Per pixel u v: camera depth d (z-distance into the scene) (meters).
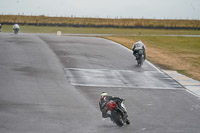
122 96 72.25
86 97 69.94
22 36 199.75
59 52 135.75
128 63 118.50
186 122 53.94
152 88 83.19
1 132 44.88
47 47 149.25
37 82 82.81
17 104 61.31
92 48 153.12
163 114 58.56
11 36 195.62
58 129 47.41
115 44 174.88
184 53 163.75
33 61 112.81
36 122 50.47
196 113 60.44
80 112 57.66
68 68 103.81
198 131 49.12
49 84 81.25
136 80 92.00
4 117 52.47
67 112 57.28
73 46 157.25
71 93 73.00
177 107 64.56
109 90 78.25
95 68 106.12
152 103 67.00
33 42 166.38
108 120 53.25
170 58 139.75
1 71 94.31
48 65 107.06
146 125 51.06
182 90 82.75
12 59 114.88
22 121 50.69
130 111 59.56
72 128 48.16
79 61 116.88
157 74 102.56
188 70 113.06
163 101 69.44
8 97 66.56
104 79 91.00
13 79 84.81
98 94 73.44
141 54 111.44
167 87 85.50
